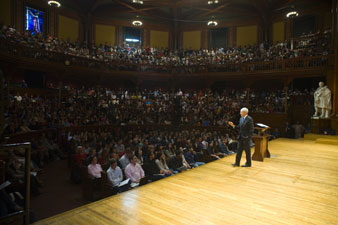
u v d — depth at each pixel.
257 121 20.50
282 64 20.56
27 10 21.53
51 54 19.88
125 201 4.37
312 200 4.59
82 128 17.94
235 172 6.52
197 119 21.75
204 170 6.71
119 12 26.78
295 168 6.99
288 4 23.30
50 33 23.20
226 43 28.22
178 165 10.12
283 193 4.95
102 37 27.70
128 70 24.81
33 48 18.39
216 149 13.10
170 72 25.78
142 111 22.59
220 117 21.16
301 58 19.53
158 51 28.20
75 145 12.85
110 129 19.94
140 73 24.86
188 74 25.08
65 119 17.45
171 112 23.34
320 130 13.84
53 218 3.64
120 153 12.23
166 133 17.53
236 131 18.78
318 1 22.61
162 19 29.52
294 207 4.25
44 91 19.95
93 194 8.61
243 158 8.34
